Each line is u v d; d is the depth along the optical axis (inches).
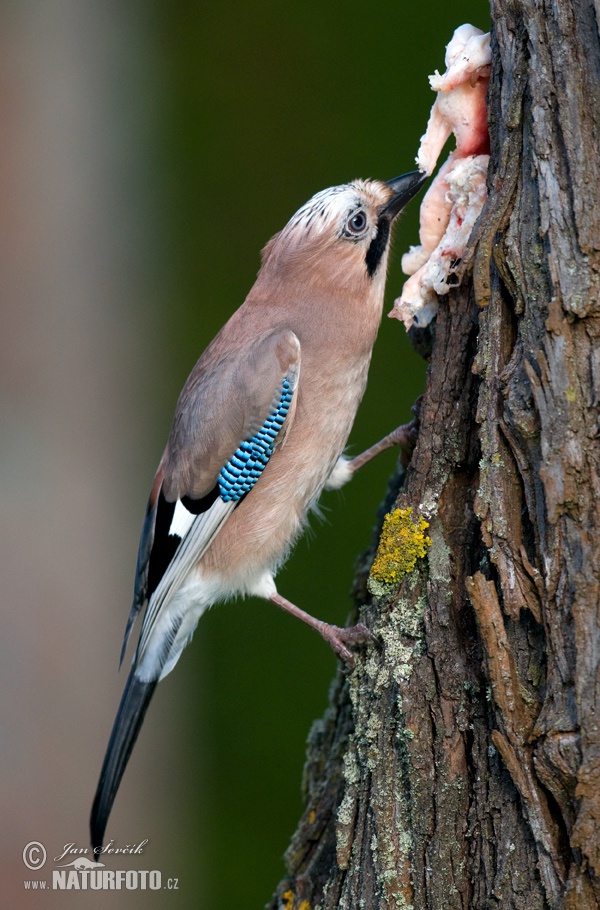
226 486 321.1
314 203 331.3
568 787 213.2
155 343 562.3
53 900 467.2
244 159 600.7
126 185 562.9
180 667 539.5
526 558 223.1
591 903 210.5
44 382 510.6
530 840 221.5
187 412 326.6
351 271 329.4
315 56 605.6
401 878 240.8
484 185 261.1
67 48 535.8
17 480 497.7
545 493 218.1
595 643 212.2
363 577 299.7
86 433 518.9
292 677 534.3
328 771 286.4
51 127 525.7
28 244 513.7
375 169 590.6
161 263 575.8
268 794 518.0
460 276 250.8
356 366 332.8
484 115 261.4
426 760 239.8
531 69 227.1
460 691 239.3
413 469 255.9
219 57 608.7
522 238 227.0
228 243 592.4
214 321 580.4
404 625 249.9
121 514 521.7
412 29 598.5
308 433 323.0
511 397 224.7
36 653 483.2
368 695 254.4
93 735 484.4
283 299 332.8
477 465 250.4
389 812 244.1
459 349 253.6
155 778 519.8
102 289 539.8
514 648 224.1
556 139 223.9
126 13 571.8
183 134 597.9
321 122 599.2
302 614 321.1
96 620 495.5
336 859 258.5
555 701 215.2
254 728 527.2
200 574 329.4
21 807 468.1
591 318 217.9
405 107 592.4
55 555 495.2
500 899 223.3
